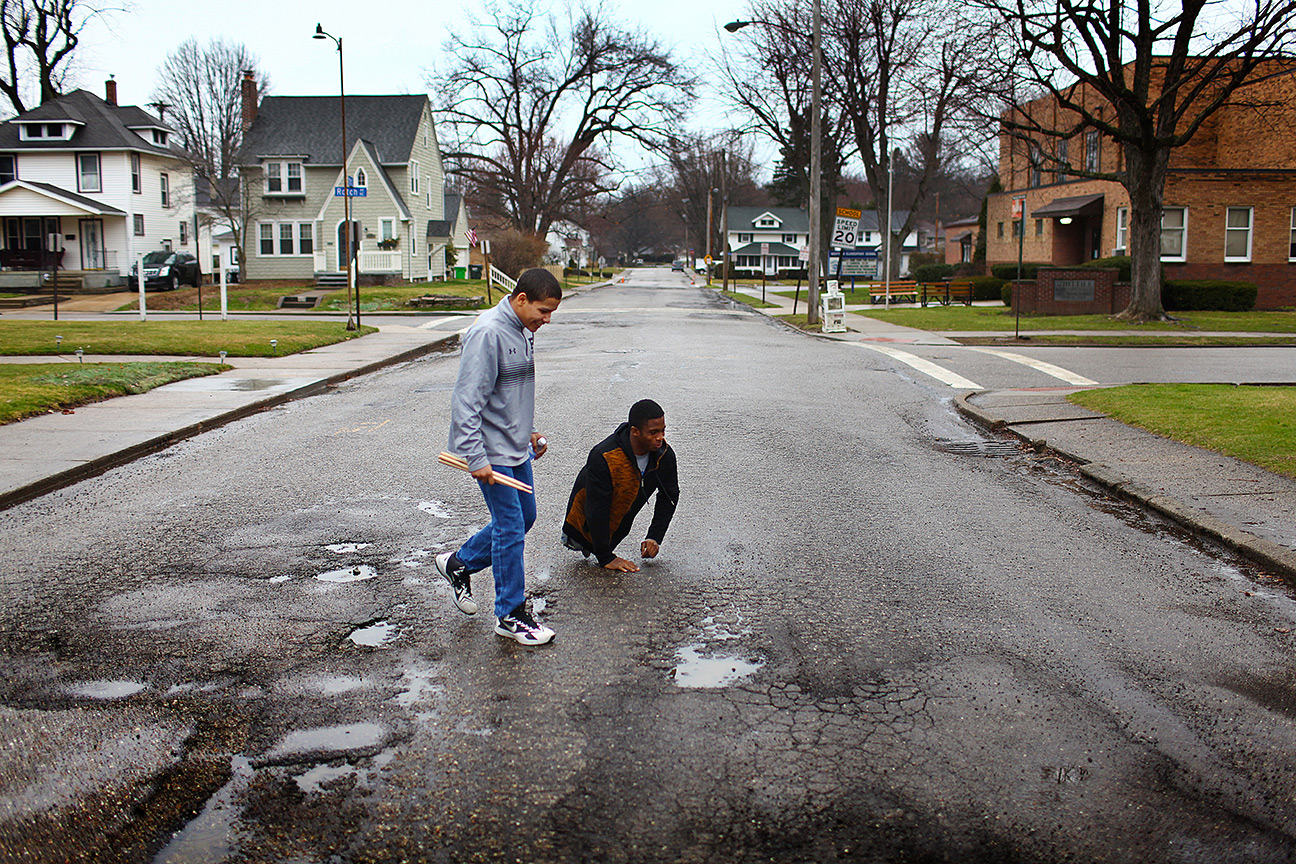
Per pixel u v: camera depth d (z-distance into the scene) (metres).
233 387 13.20
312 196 46.03
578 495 5.64
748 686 4.14
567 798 3.24
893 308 34.78
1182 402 11.17
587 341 21.33
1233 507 6.95
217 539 6.37
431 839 3.01
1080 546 6.35
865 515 7.08
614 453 5.36
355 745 3.60
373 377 15.21
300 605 5.13
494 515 4.55
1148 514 7.15
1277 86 31.00
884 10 44.53
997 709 3.94
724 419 11.09
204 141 70.12
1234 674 4.33
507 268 56.00
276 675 4.23
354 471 8.40
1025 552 6.20
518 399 4.52
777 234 106.25
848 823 3.12
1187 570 5.85
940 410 12.10
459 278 53.22
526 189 62.16
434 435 10.09
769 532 6.58
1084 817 3.16
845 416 11.53
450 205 59.69
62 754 3.52
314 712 3.87
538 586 5.41
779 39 45.59
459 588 4.91
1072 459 8.84
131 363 14.90
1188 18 23.34
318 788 3.30
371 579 5.57
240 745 3.60
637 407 5.28
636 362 16.86
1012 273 40.00
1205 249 31.98
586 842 3.00
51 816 3.14
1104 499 7.63
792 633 4.76
